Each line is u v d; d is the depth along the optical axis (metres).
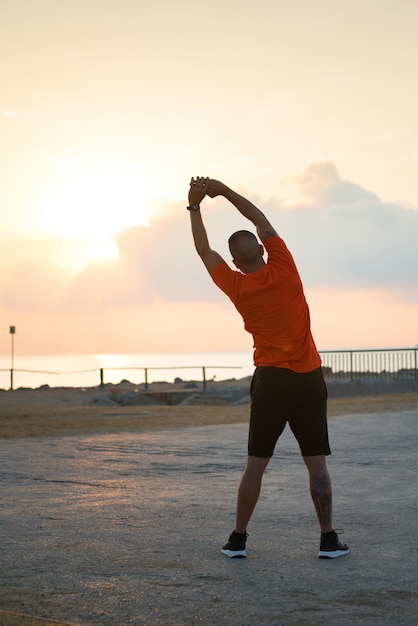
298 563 4.13
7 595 3.58
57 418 16.61
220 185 4.62
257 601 3.45
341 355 28.91
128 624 3.17
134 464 8.61
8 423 15.12
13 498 6.33
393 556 4.25
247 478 4.32
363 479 7.26
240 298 4.36
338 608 3.34
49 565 4.12
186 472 7.94
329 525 4.27
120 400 26.84
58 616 3.28
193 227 4.60
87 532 4.97
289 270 4.39
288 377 4.32
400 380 27.47
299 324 4.34
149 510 5.75
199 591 3.61
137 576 3.89
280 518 5.39
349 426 13.13
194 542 4.66
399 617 3.21
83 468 8.28
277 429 4.37
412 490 6.58
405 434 11.69
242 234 4.47
